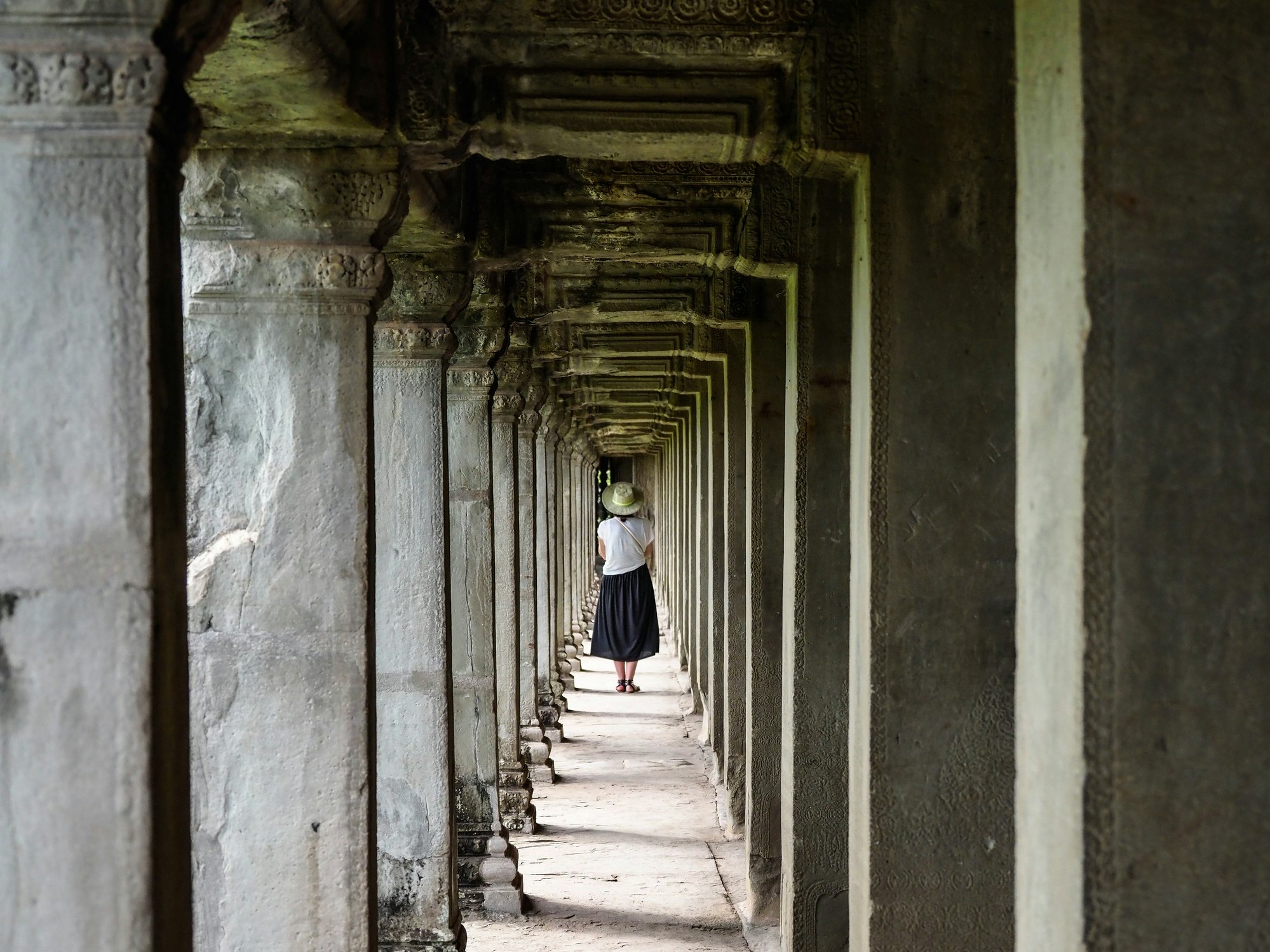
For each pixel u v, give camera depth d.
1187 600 2.09
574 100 3.96
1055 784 2.18
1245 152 2.10
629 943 6.35
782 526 6.79
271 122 3.73
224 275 3.93
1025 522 2.35
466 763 7.03
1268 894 2.07
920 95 3.90
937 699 3.88
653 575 26.94
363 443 3.96
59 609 2.33
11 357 2.33
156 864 2.35
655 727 12.64
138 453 2.34
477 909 6.80
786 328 6.21
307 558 3.94
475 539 7.18
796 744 5.36
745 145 4.04
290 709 3.92
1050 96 2.23
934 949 3.87
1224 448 2.09
